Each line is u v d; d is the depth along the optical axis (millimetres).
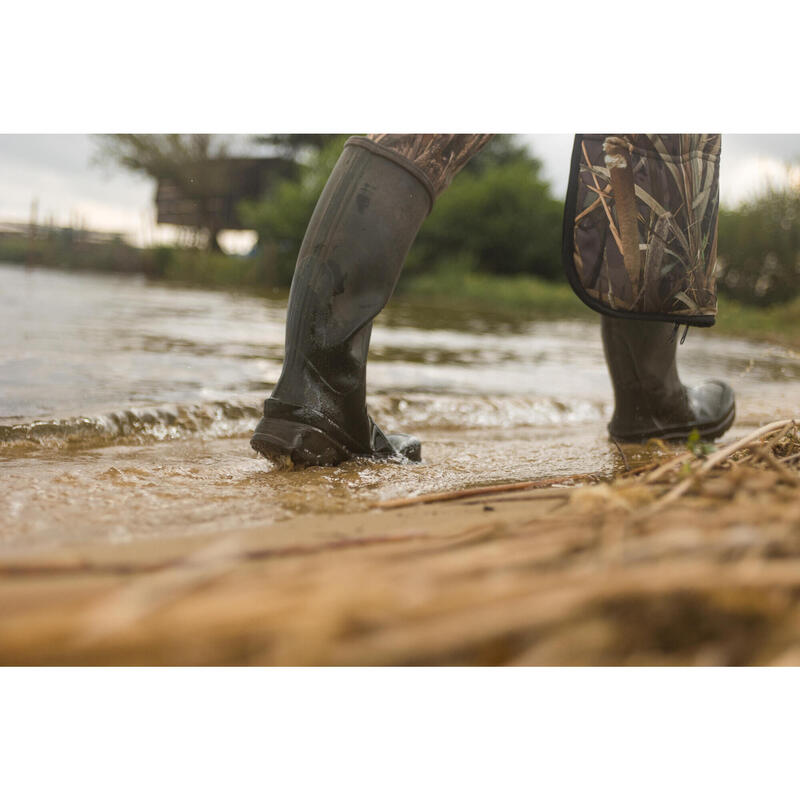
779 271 18328
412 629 511
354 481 1814
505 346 7047
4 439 2330
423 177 1898
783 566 631
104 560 1045
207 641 485
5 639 443
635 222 2033
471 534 979
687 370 5824
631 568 652
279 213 23797
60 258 26969
